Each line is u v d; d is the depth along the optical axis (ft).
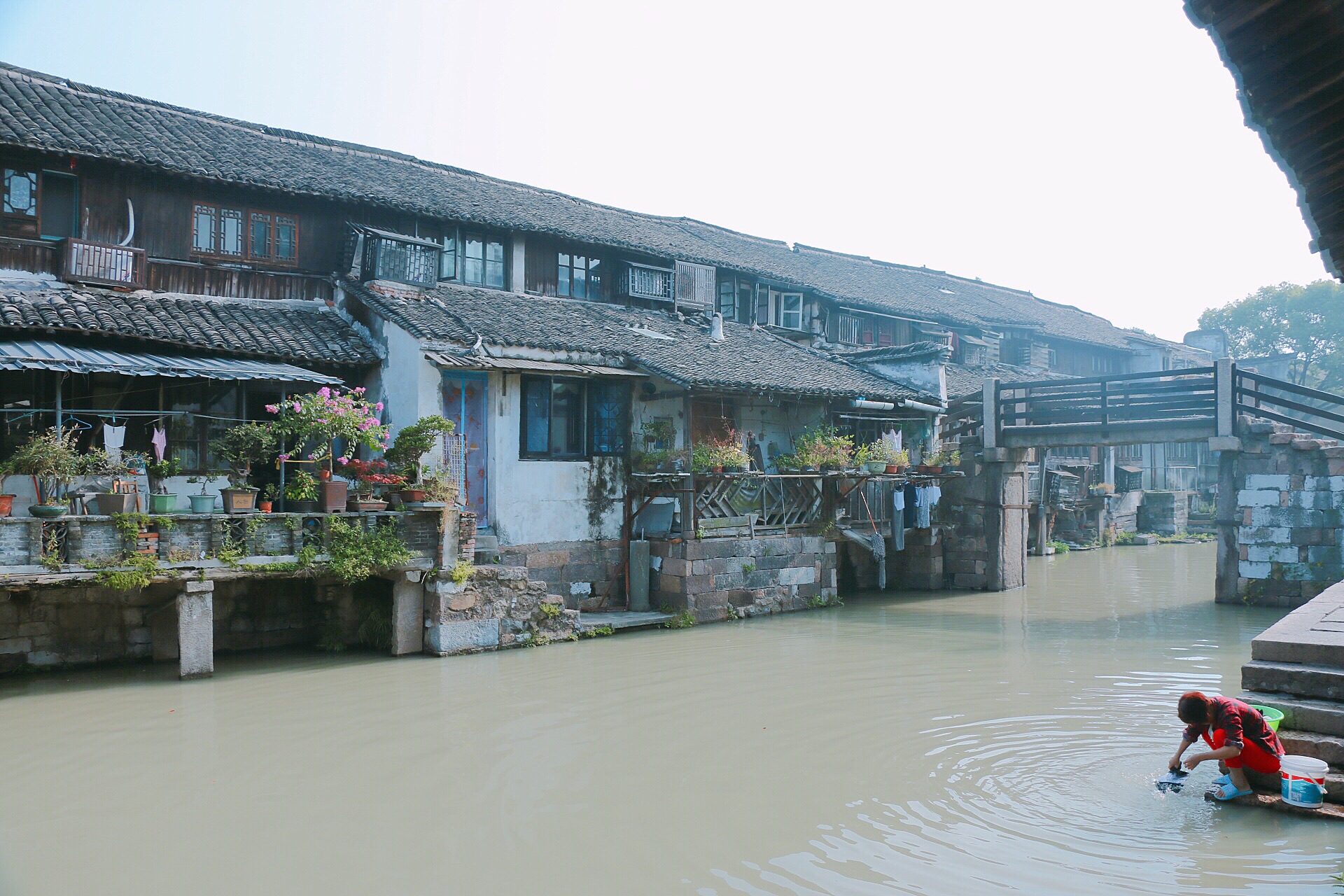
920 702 36.06
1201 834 22.85
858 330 91.35
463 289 57.21
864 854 22.15
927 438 71.15
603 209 76.95
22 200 43.98
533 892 20.49
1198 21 13.99
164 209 47.88
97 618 41.47
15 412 38.29
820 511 63.67
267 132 58.44
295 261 51.93
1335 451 58.59
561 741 31.04
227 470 44.14
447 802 25.75
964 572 71.61
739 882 20.79
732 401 60.80
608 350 53.11
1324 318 144.87
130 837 23.43
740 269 77.10
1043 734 31.78
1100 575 81.92
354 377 50.14
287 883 20.97
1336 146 16.11
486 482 49.78
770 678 40.16
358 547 40.93
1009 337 112.68
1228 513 62.80
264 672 40.52
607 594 54.54
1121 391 65.87
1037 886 20.22
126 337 41.14
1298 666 26.68
